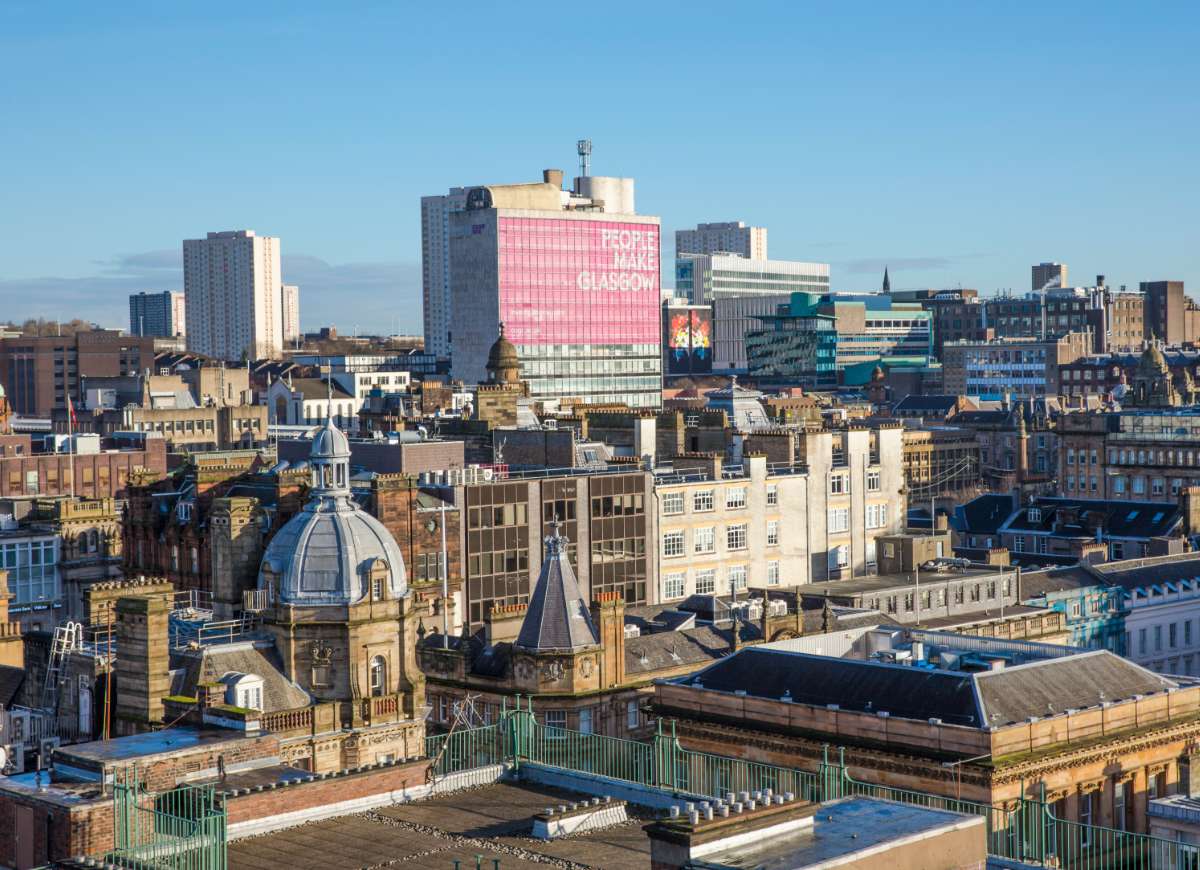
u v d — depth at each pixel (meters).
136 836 67.06
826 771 90.31
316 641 110.38
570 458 182.38
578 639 131.62
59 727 110.50
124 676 105.31
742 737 114.69
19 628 124.31
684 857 54.56
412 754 111.56
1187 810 87.12
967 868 57.94
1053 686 111.44
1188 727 114.12
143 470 159.38
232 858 67.88
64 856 66.81
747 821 55.81
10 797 69.69
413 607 114.00
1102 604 187.62
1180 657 198.12
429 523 150.50
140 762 77.31
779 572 185.62
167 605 104.94
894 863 55.62
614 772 87.56
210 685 100.00
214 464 161.12
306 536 112.00
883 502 197.12
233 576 128.25
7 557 173.62
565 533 164.12
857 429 195.38
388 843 69.94
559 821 71.44
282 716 105.69
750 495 182.38
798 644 134.12
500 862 67.06
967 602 171.50
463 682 134.25
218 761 77.81
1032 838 88.56
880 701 111.06
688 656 140.12
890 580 170.75
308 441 187.62
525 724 87.62
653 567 172.25
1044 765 105.00
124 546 152.25
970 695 107.69
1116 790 110.44
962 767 103.38
